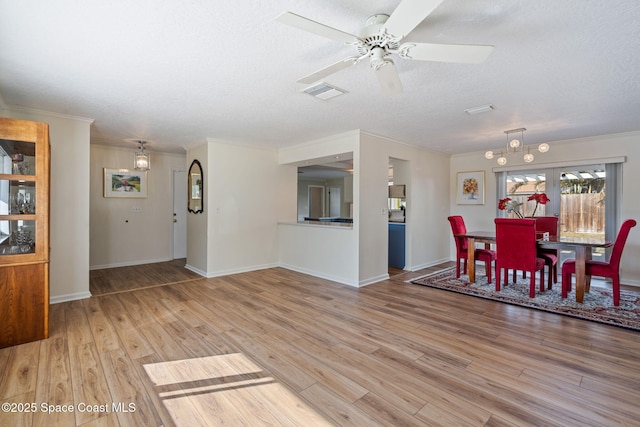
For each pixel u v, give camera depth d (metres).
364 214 4.52
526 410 1.79
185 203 6.63
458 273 4.93
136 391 1.98
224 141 5.08
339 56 2.26
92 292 4.11
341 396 1.93
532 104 3.27
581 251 3.63
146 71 2.48
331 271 4.86
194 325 3.03
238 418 1.75
